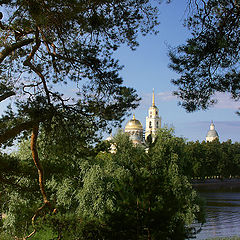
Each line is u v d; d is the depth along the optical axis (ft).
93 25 32.27
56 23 32.71
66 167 51.21
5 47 31.58
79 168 80.28
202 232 99.09
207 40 29.25
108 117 34.19
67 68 37.17
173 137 91.61
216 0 28.07
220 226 109.40
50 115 32.94
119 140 82.94
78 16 31.65
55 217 33.09
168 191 26.99
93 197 75.20
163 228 24.29
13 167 44.93
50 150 37.91
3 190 48.01
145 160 27.76
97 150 37.01
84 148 37.01
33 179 47.26
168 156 88.07
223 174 375.45
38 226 34.35
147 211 24.99
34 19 28.12
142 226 24.73
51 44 36.29
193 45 29.14
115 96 35.06
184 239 24.52
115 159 81.56
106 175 78.13
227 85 30.73
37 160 36.65
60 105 34.63
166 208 24.71
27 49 37.70
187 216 76.13
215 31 29.01
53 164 49.78
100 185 75.46
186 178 85.76
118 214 25.53
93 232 27.76
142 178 26.20
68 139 35.63
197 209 78.54
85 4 30.07
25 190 46.19
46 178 48.83
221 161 369.50
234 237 89.76
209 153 359.05
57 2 28.81
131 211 24.98
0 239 53.67
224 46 27.35
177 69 31.55
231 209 151.94
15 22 30.91
